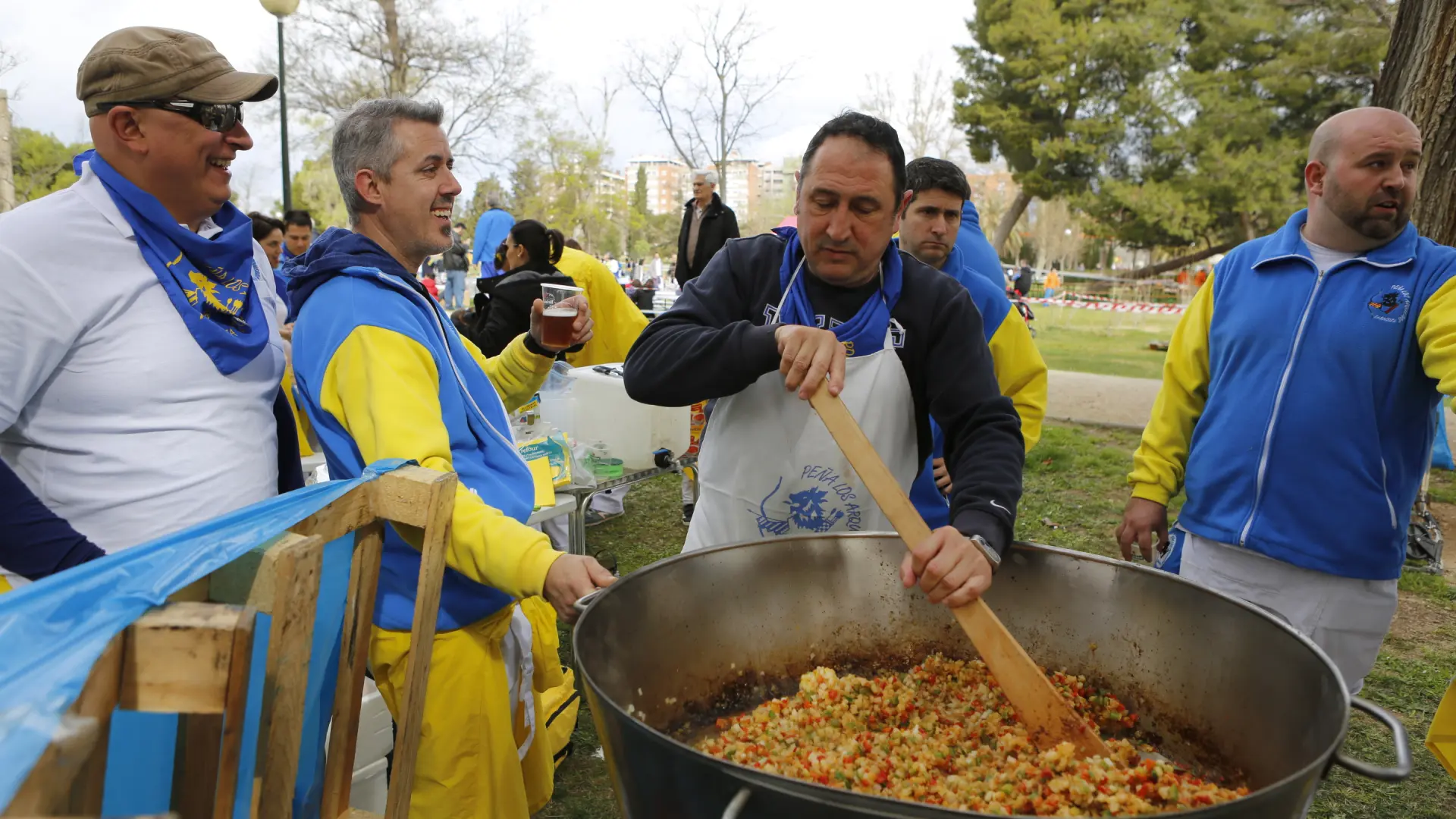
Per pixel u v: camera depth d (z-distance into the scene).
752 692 1.44
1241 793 1.20
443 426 1.47
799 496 1.63
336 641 1.21
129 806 0.85
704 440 1.76
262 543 0.95
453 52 25.06
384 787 2.01
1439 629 3.81
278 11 10.91
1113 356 14.23
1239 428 2.08
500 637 1.64
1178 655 1.32
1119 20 23.58
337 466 1.58
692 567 1.37
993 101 25.05
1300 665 1.14
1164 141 22.91
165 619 0.82
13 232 1.38
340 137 1.66
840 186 1.44
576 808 2.47
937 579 1.23
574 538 3.15
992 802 1.11
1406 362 1.93
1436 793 2.63
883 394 1.58
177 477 1.51
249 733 0.93
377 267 1.57
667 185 52.81
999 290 2.39
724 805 0.86
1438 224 4.20
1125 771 1.17
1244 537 2.07
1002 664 1.24
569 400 3.44
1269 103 22.61
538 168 32.31
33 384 1.42
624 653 1.24
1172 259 27.08
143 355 1.49
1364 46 20.61
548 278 3.86
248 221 1.70
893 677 1.49
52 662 0.73
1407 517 2.01
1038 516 5.38
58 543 1.36
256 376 1.66
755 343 1.41
